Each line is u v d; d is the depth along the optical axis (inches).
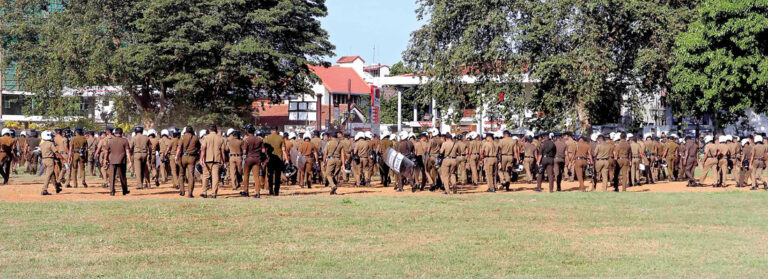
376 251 570.9
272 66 2064.5
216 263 520.4
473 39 1807.3
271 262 523.8
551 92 1771.7
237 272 486.0
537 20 1736.0
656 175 1508.4
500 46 1771.7
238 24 2000.5
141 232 656.4
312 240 623.5
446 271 492.1
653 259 538.9
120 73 2031.3
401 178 1168.2
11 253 554.3
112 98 2383.1
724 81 1852.9
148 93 2313.0
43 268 497.4
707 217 788.0
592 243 612.4
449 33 1897.1
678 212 828.6
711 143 1311.5
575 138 1429.6
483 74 1905.8
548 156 1123.9
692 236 652.7
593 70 1669.5
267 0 2095.2
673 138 1492.4
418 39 1916.8
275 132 1038.4
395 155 1144.8
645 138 1417.3
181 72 2031.3
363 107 4128.9
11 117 3307.1
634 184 1366.9
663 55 1753.2
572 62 1679.4
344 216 769.6
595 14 1712.6
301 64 2112.5
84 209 794.2
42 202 869.8
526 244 605.6
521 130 2175.2
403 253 561.0
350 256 548.1
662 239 634.8
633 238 639.8
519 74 1818.4
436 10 1844.2
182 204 842.8
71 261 523.2
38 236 628.7
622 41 1818.4
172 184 1282.0
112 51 2090.3
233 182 995.3
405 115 4227.4
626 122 2143.2
